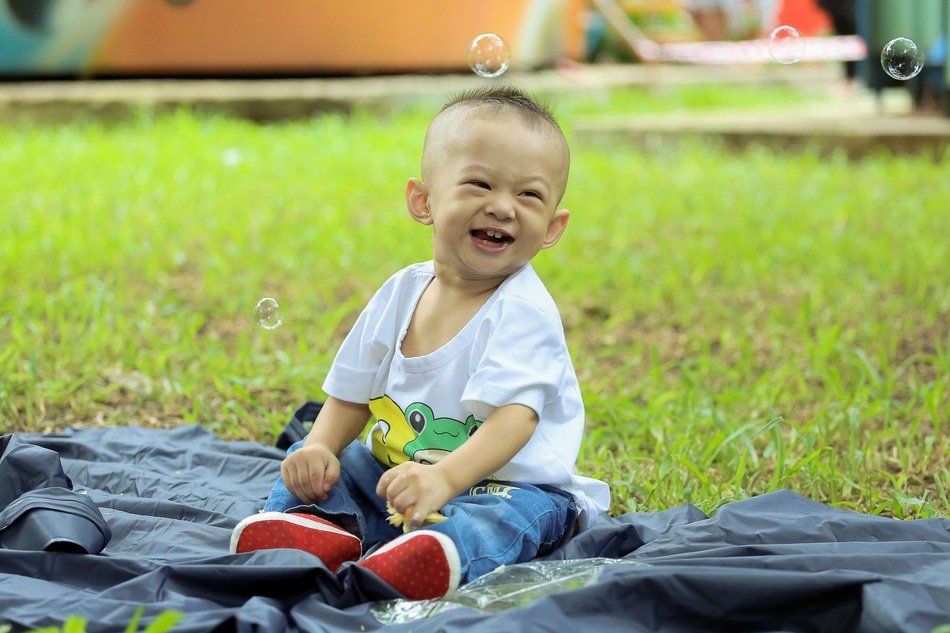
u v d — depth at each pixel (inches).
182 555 89.9
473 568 81.6
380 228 235.9
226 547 91.5
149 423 133.1
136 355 152.3
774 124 350.0
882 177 293.3
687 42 679.7
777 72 606.5
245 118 398.9
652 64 601.9
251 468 113.1
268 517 85.4
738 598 75.9
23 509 87.7
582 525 93.0
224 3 404.8
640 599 75.6
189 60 403.2
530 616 71.7
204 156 317.7
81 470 109.5
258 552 81.9
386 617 77.5
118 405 138.3
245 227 236.1
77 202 251.1
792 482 114.7
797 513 95.7
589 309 187.8
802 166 316.8
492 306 89.2
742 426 126.3
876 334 162.7
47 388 137.7
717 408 136.2
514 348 86.7
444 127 89.6
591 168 318.3
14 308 166.9
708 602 75.9
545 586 79.4
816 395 143.6
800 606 76.6
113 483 107.4
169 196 263.4
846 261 211.2
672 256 218.5
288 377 146.1
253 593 79.8
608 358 166.1
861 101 496.7
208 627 71.7
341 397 94.3
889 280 197.0
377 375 93.7
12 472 96.8
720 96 509.0
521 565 83.1
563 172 90.0
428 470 81.9
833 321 177.6
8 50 378.6
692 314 184.4
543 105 92.4
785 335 170.7
